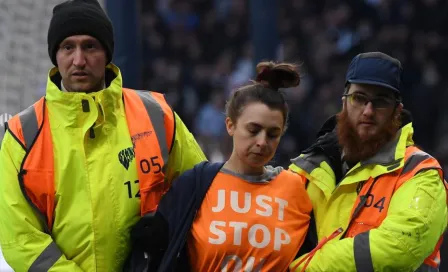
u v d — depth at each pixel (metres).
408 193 12.91
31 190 13.17
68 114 13.31
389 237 12.63
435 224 12.84
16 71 24.48
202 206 13.02
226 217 12.88
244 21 37.53
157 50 37.12
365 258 12.62
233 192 13.01
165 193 13.33
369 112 13.13
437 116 34.62
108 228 13.31
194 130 35.19
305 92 34.12
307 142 32.94
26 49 24.77
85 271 13.31
